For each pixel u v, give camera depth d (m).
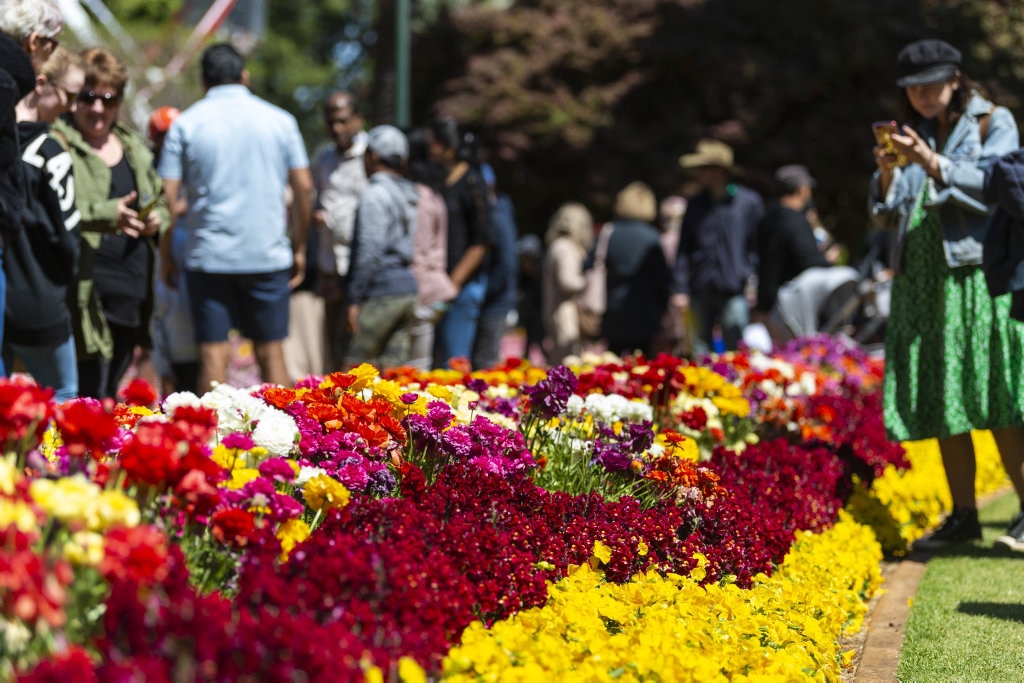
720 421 9.84
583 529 5.92
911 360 8.92
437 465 6.39
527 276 23.92
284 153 10.55
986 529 9.75
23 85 6.32
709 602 5.71
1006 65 33.72
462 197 14.08
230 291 10.40
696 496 6.76
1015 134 8.73
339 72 81.44
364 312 12.15
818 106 38.88
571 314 18.03
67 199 7.05
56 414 4.13
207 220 10.23
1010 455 8.89
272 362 10.62
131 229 8.70
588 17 41.56
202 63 10.54
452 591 4.59
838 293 16.31
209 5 37.09
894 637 6.50
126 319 9.14
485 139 42.56
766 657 5.18
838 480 8.91
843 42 37.09
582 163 42.50
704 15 39.66
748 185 39.12
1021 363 8.52
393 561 4.36
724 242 16.22
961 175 8.40
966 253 8.53
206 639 3.25
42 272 7.05
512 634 4.52
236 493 4.58
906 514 9.94
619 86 40.78
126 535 3.53
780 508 7.73
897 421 8.97
